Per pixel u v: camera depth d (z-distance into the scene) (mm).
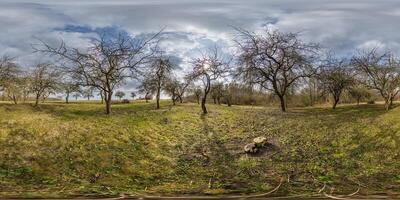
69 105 62594
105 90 45031
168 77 64500
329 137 31562
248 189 20266
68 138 27891
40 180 20906
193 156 27969
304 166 24953
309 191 19750
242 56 53562
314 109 55812
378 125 32062
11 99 71125
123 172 23281
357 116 40156
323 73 55156
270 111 53125
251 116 46656
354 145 28578
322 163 25406
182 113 48656
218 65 51281
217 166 25609
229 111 53156
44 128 29688
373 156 25797
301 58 52625
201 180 22500
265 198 18250
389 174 22609
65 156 24375
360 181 21641
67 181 21047
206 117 46188
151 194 19156
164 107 58969
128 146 28312
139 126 35500
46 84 62094
